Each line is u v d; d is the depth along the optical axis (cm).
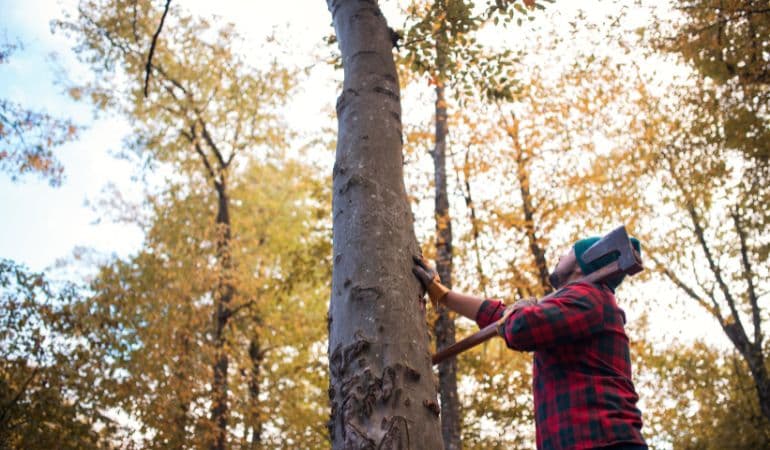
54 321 1133
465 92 660
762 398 1419
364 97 288
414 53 543
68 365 1139
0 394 1082
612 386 221
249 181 1823
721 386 1576
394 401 207
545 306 226
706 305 1367
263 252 1694
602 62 1153
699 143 1287
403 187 265
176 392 1238
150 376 1230
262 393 1472
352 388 210
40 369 1123
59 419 1126
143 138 1560
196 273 1384
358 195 253
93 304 1214
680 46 1142
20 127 1166
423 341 226
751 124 1219
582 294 231
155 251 1482
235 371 1421
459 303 247
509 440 1301
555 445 218
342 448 204
